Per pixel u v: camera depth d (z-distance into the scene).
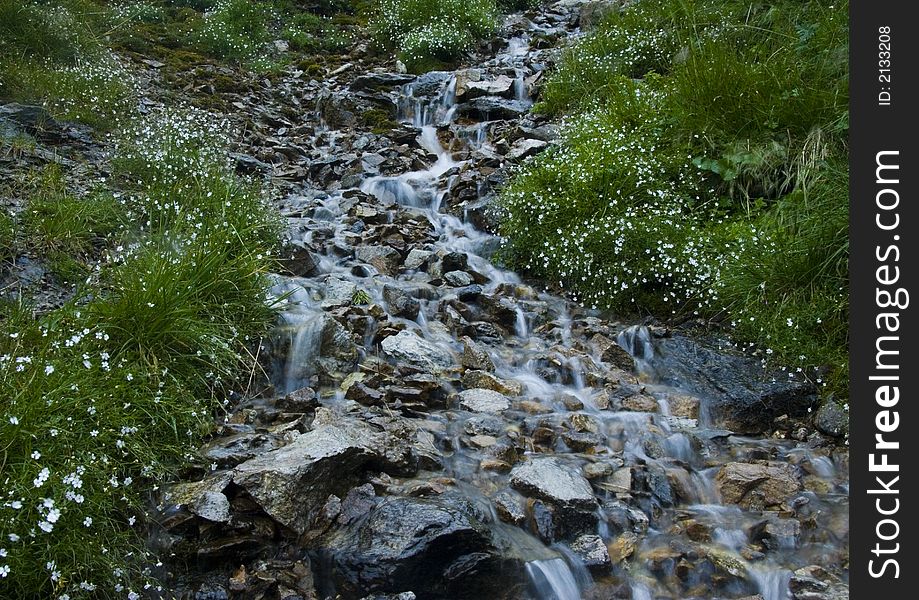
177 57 11.16
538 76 11.20
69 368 3.91
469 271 6.82
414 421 4.55
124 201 6.41
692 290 6.00
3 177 6.37
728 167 6.86
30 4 9.44
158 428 4.00
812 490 4.30
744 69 7.35
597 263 6.41
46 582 3.12
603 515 3.92
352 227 7.41
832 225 5.60
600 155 7.11
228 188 6.45
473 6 14.02
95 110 8.09
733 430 5.01
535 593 3.52
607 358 5.58
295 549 3.60
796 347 5.32
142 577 3.33
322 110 10.80
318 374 4.98
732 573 3.63
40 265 5.45
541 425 4.62
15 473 3.27
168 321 4.54
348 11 15.23
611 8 12.47
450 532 3.42
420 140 10.05
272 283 5.57
